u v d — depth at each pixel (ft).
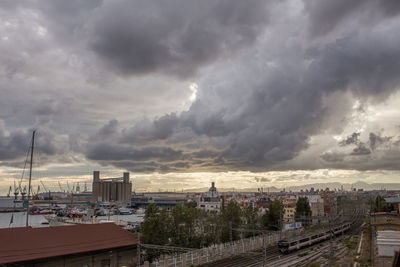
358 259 212.84
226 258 230.68
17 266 151.74
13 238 166.71
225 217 300.61
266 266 205.87
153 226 231.50
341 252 261.24
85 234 192.44
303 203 451.94
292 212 551.59
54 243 173.78
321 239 327.67
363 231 395.34
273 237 323.16
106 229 206.59
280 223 331.36
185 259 195.21
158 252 224.53
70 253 169.48
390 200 516.32
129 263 200.03
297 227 399.44
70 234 187.73
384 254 193.98
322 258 238.07
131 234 214.90
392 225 268.62
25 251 159.84
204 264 208.54
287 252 259.80
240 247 258.16
